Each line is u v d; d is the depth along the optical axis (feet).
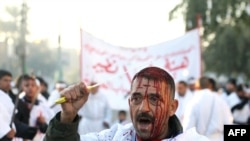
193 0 92.99
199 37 34.50
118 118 37.40
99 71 33.12
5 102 20.20
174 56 34.27
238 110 40.45
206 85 26.18
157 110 8.53
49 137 8.13
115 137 9.12
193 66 34.40
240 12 97.40
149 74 8.67
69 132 8.11
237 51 94.22
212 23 95.55
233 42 94.22
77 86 8.16
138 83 8.66
